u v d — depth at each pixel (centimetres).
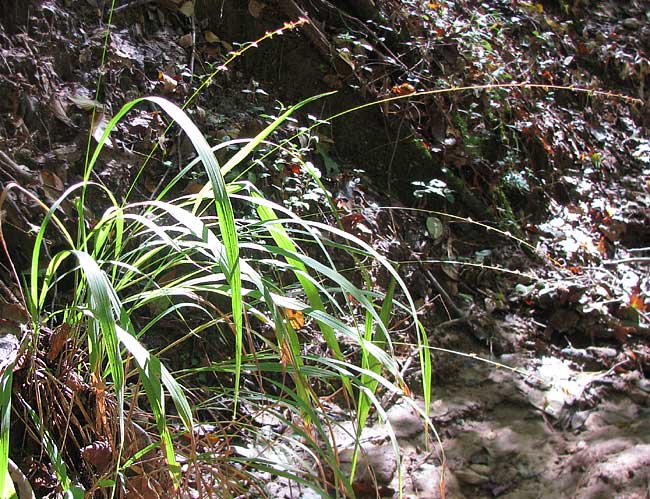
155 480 186
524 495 253
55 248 256
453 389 299
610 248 395
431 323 325
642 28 539
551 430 282
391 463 254
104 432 192
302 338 287
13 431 197
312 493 233
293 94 358
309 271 304
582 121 451
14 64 276
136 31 325
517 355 321
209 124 320
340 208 332
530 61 454
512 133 403
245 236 201
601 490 243
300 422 260
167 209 156
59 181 267
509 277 356
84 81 297
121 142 289
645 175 446
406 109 371
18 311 218
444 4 429
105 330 143
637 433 272
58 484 189
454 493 253
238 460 178
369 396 165
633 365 320
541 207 395
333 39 369
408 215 359
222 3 349
